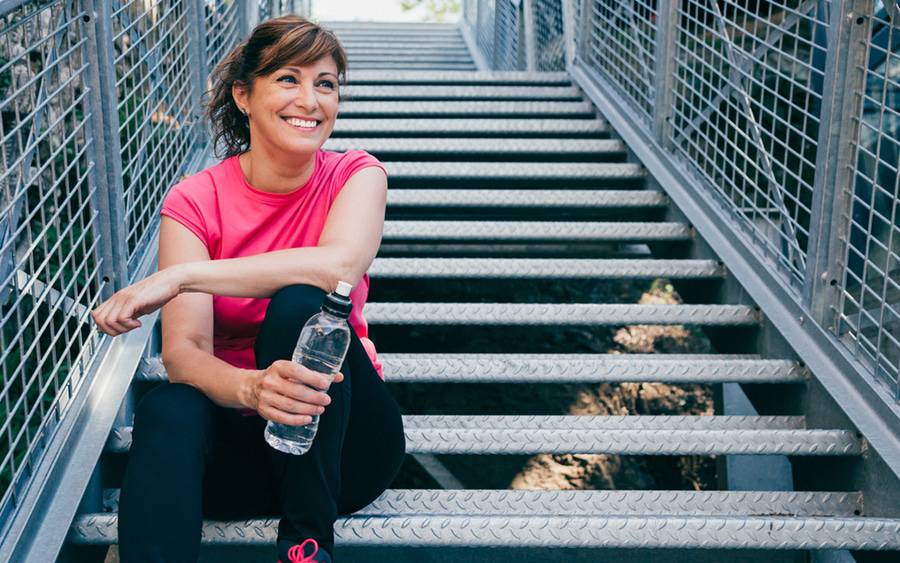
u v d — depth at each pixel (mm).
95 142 2109
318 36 1609
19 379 2607
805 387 2326
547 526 1757
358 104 4547
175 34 3066
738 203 3324
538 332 4293
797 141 3232
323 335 1431
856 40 2213
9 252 1697
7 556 1499
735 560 2088
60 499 1705
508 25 7609
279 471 1548
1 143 1648
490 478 3895
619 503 1978
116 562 2826
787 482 3219
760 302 2570
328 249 1589
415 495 1905
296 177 1679
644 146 3736
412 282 4301
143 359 2197
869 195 2607
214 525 1648
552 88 4902
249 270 1542
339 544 1722
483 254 4004
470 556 2051
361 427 1617
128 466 1428
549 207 3463
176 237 1652
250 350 1726
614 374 2344
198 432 1467
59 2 1927
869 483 2025
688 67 3451
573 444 2049
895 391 2053
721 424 2281
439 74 5164
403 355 2404
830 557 2051
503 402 4070
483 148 3947
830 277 2299
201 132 3359
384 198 1733
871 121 2613
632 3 4047
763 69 2732
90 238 2680
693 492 2008
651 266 2879
